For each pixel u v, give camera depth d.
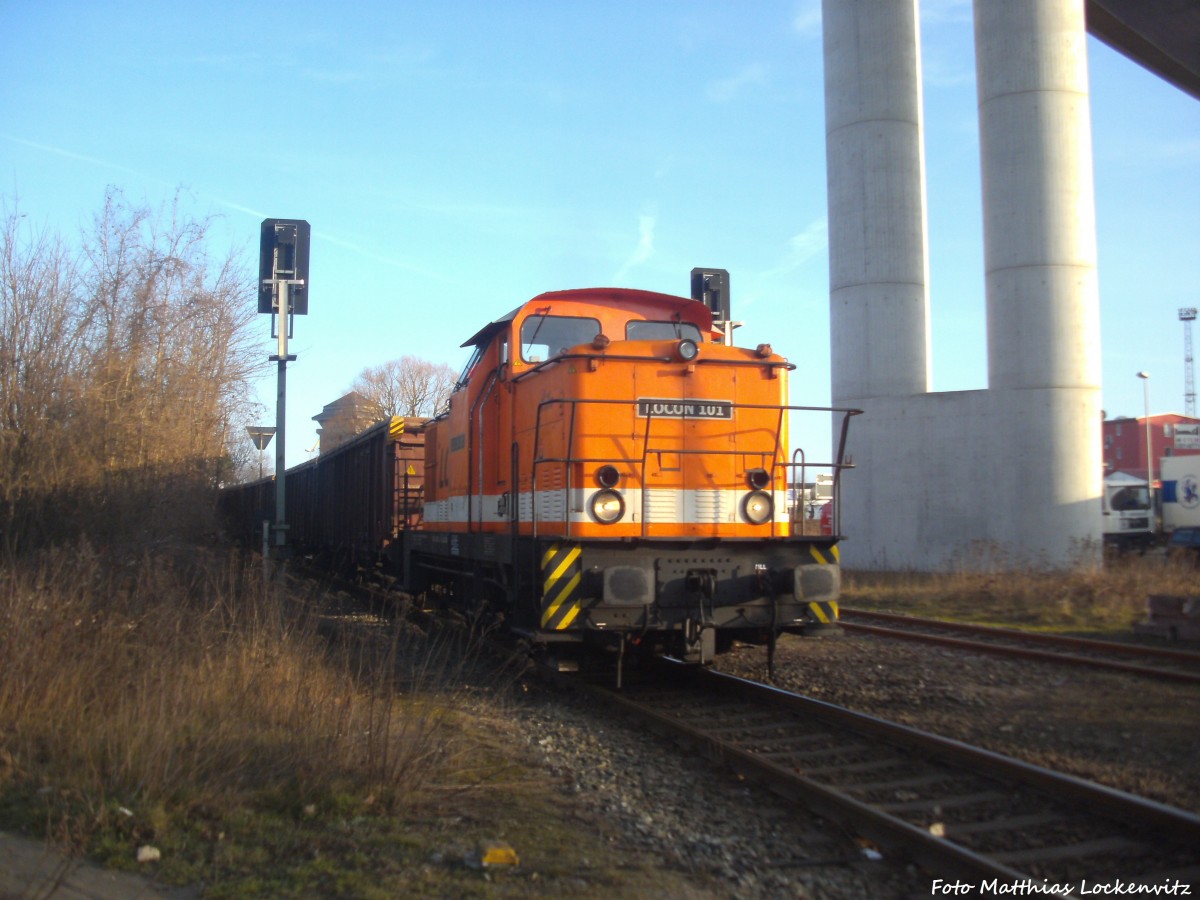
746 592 9.12
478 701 9.01
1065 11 20.23
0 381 12.45
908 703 8.88
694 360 9.44
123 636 7.51
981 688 9.49
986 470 20.94
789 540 9.16
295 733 6.41
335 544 22.45
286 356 13.82
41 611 7.13
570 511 8.89
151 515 14.47
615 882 4.67
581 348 9.22
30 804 5.27
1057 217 20.14
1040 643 12.39
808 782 5.96
